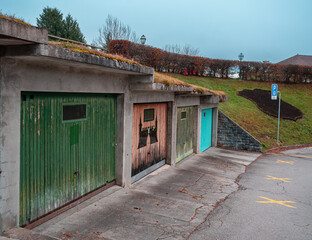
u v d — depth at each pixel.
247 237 4.91
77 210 5.25
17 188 3.95
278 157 12.95
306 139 16.95
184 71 23.05
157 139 8.73
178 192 7.04
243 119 17.09
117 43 17.19
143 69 5.89
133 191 6.70
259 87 24.62
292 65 26.20
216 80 24.38
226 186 8.02
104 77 5.65
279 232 5.19
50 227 4.50
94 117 5.78
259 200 7.00
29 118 4.20
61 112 4.84
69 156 5.11
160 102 8.75
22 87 3.88
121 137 6.58
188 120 11.25
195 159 11.11
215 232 5.00
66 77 4.64
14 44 3.42
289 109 20.41
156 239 4.51
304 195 7.64
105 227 4.75
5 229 3.81
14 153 3.85
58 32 31.58
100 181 6.15
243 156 12.70
